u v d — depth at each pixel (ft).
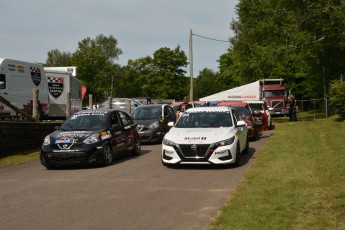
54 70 90.38
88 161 39.40
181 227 20.08
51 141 40.27
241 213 21.42
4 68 66.69
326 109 119.14
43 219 22.08
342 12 98.48
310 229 18.58
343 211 21.22
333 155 41.09
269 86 132.57
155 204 24.75
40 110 74.18
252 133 59.47
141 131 60.13
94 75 235.20
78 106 91.25
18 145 52.70
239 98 111.96
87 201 25.93
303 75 159.63
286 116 139.74
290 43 113.60
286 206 22.56
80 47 236.43
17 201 26.37
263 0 126.11
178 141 37.70
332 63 112.88
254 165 36.96
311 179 29.50
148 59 271.49
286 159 39.63
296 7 107.34
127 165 41.24
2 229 20.48
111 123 44.52
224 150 37.04
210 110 43.73
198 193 27.48
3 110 64.80
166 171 36.83
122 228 20.18
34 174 37.37
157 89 258.57
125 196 27.07
